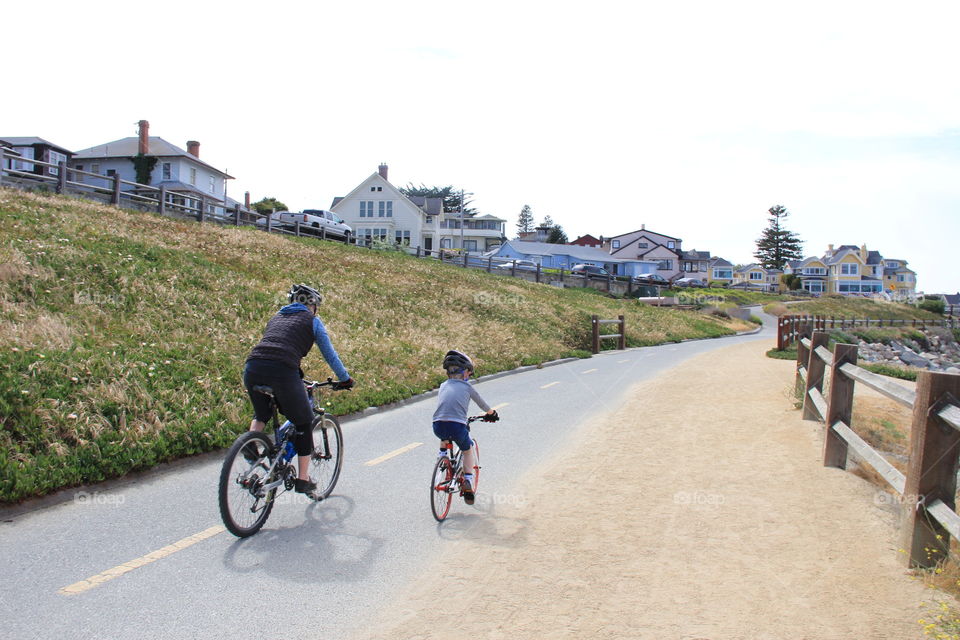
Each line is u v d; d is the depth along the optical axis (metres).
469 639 3.70
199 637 3.66
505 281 39.94
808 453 8.02
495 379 15.34
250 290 15.66
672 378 15.73
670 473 7.21
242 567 4.61
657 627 3.85
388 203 70.06
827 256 127.19
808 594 4.29
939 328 67.88
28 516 5.48
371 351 14.00
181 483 6.58
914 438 4.77
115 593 4.14
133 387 8.11
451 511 5.96
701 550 5.04
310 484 5.70
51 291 11.05
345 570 4.62
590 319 29.09
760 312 66.19
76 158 50.03
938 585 4.37
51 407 6.94
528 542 5.20
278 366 5.27
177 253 16.66
